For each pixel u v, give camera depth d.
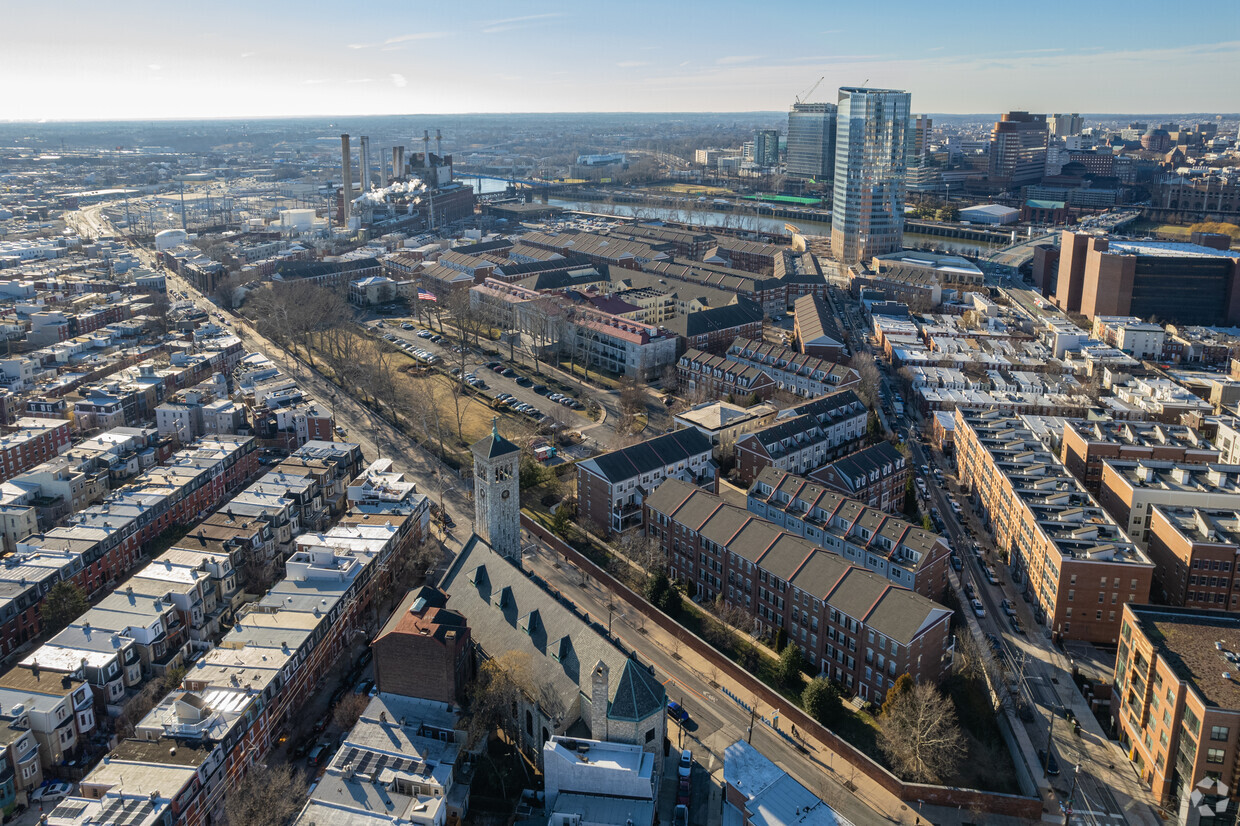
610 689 159.25
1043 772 167.25
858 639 188.12
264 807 145.88
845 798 162.00
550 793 156.88
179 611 199.00
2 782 153.38
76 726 169.38
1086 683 192.75
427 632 171.75
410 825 144.25
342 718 175.38
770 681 194.00
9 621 194.88
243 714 160.12
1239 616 176.75
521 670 168.00
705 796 162.12
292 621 190.38
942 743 165.38
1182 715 154.62
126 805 139.00
